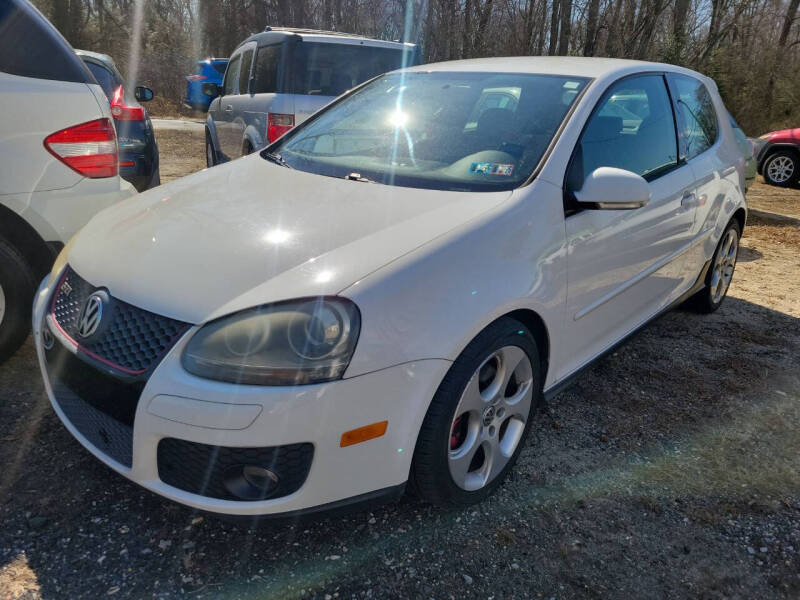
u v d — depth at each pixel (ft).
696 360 12.86
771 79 64.95
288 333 6.08
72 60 10.25
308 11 88.02
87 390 6.85
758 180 40.45
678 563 7.44
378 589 6.77
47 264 10.34
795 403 11.34
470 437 7.59
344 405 6.16
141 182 19.17
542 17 69.67
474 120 9.77
